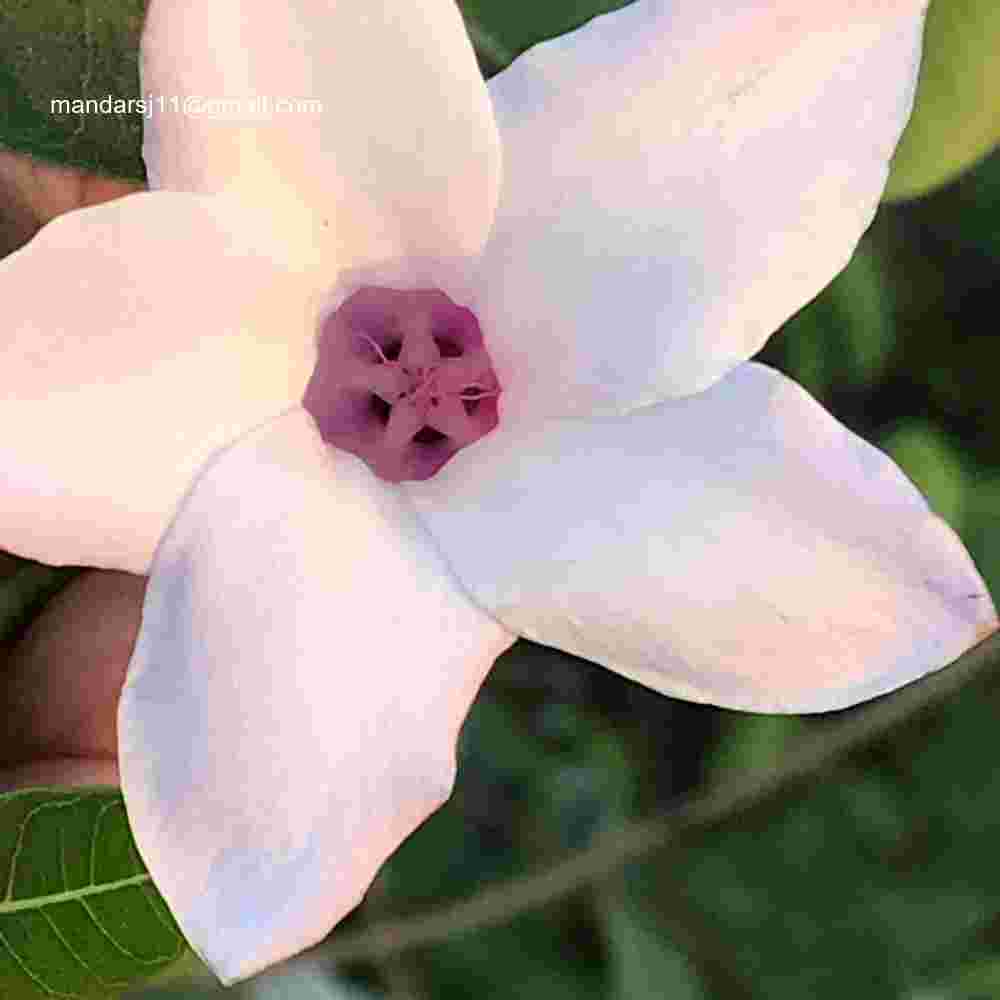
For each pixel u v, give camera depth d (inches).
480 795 15.8
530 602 7.6
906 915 15.6
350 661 7.4
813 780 15.7
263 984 13.7
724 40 7.1
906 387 15.2
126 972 8.3
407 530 7.7
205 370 7.4
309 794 7.2
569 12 8.7
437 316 7.7
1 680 9.9
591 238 7.4
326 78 7.2
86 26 7.9
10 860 8.2
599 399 7.5
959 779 15.6
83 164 7.9
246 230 7.3
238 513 7.4
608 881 15.6
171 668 7.2
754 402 7.4
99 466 7.2
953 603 7.2
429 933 13.8
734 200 7.2
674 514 7.5
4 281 6.9
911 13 7.1
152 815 7.1
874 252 14.4
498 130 7.3
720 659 7.5
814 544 7.3
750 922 15.6
